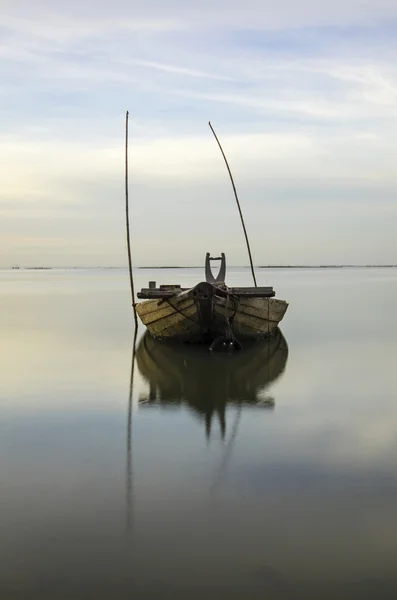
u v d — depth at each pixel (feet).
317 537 21.72
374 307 137.39
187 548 20.94
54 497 25.46
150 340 79.36
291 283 308.40
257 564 19.86
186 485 26.76
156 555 20.47
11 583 18.84
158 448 32.24
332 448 31.96
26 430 35.99
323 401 43.24
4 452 31.71
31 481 27.40
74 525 22.75
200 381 51.29
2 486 26.78
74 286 283.79
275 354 66.39
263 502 24.84
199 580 18.95
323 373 54.60
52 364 60.54
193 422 37.63
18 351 70.13
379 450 31.65
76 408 41.55
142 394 46.03
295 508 24.23
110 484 26.91
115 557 20.31
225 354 66.74
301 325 97.96
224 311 67.56
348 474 27.99
